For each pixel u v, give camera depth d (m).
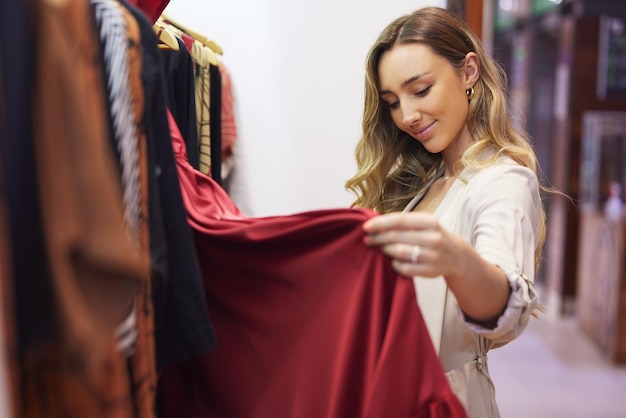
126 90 0.85
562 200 6.09
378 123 1.65
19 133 0.66
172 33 1.55
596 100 5.96
